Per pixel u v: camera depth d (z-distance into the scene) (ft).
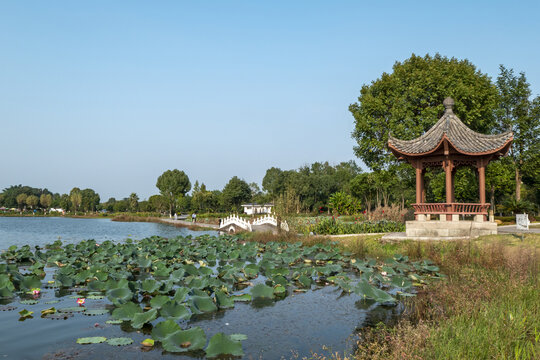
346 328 24.88
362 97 108.17
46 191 633.20
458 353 17.58
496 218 106.83
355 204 169.37
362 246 60.85
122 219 271.69
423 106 97.45
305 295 33.71
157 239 78.89
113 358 19.42
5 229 156.66
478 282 32.22
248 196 308.40
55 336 22.47
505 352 17.83
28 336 22.41
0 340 21.75
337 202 167.63
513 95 110.11
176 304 26.48
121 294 29.89
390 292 34.81
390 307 29.84
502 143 58.03
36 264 43.19
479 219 59.57
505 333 19.71
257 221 104.27
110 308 28.27
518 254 40.73
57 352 20.11
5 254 53.83
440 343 18.70
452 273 40.68
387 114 99.91
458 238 57.77
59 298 31.35
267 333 23.81
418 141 65.77
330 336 23.44
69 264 44.04
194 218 190.39
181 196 332.39
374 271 43.37
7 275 34.06
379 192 221.66
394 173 102.42
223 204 297.94
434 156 63.36
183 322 25.67
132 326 23.84
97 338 21.71
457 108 91.61
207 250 58.54
